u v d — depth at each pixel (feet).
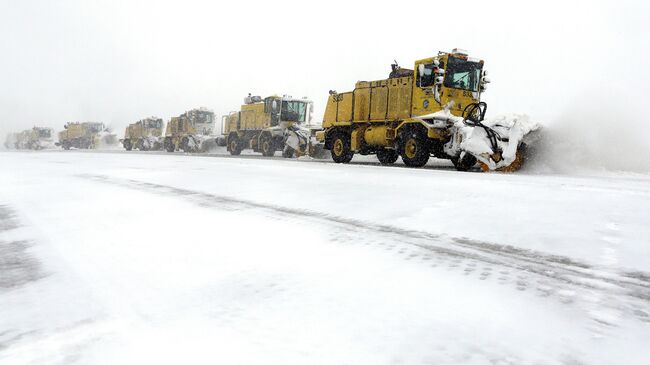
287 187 22.54
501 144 35.09
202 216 14.52
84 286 7.61
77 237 11.67
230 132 90.74
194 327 5.82
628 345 5.26
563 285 7.51
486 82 41.04
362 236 11.37
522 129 35.27
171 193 20.90
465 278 7.90
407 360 4.86
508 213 14.23
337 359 4.88
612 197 17.66
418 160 39.73
